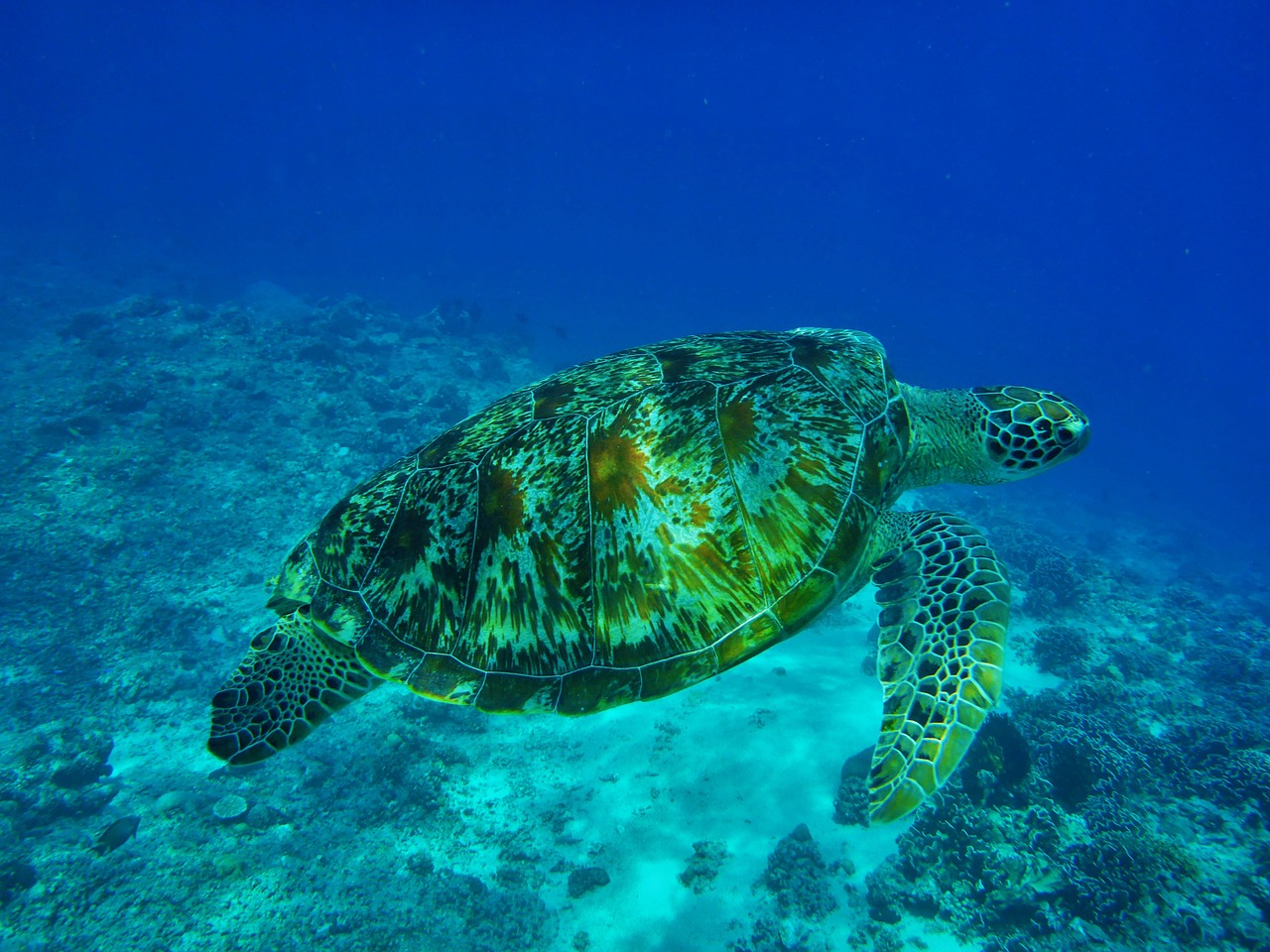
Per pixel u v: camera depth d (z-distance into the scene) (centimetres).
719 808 211
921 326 1694
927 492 604
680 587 89
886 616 97
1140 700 270
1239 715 271
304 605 100
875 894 175
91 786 212
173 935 164
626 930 179
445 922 178
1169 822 194
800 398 97
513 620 91
